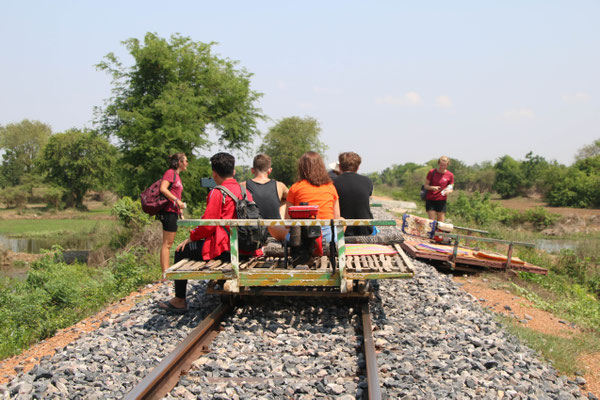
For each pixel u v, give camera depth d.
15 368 4.79
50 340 6.05
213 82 30.06
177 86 28.08
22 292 9.34
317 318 5.80
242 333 5.28
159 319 5.90
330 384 3.93
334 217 6.24
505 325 5.97
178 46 29.67
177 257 6.12
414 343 4.97
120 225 18.94
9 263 23.97
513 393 3.91
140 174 26.75
